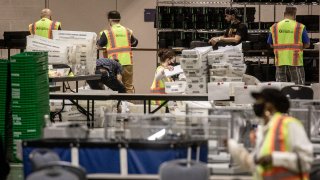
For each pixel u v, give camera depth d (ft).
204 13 73.05
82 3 84.28
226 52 47.29
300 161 26.13
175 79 60.13
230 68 46.78
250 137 30.42
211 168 30.27
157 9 73.36
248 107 36.81
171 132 31.99
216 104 44.39
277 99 27.25
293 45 60.34
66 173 25.53
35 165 28.25
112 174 29.73
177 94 47.39
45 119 31.58
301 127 26.63
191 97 46.09
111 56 66.44
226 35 62.90
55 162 27.27
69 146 29.86
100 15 84.43
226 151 31.81
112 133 31.63
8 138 43.57
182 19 72.95
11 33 73.97
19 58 42.01
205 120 32.73
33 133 42.39
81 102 53.98
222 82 44.78
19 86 42.16
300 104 36.96
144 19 84.23
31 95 42.22
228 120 31.83
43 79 43.83
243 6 80.28
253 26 73.15
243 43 68.39
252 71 68.85
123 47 66.44
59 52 52.03
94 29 84.28
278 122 26.63
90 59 53.93
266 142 26.58
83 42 53.67
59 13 84.02
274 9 77.15
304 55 69.56
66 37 54.08
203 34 73.31
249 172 30.22
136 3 84.23
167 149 29.40
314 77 69.31
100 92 50.06
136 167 29.63
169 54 56.03
